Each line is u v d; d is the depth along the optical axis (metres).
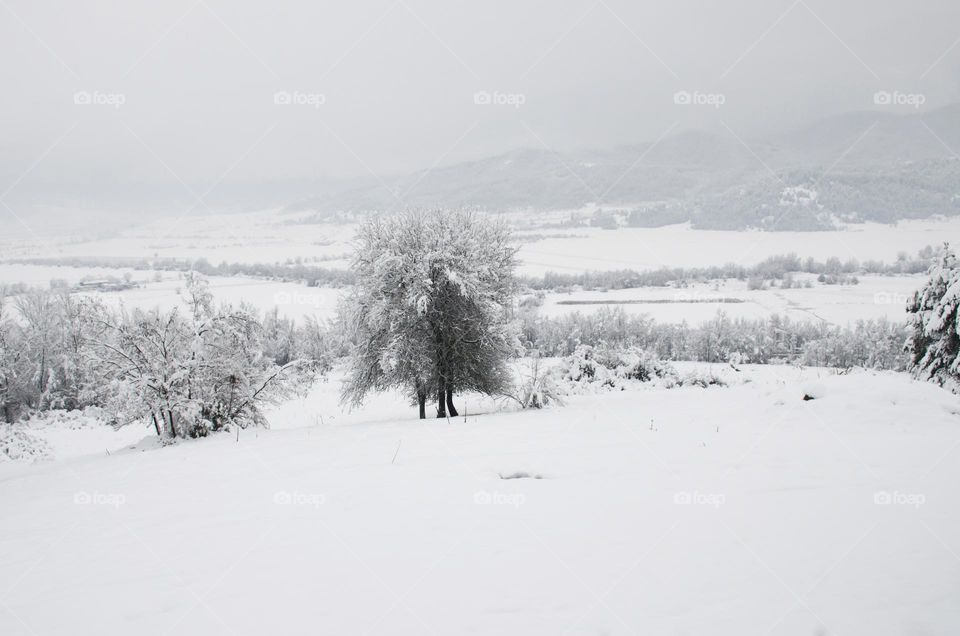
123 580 5.80
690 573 5.17
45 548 7.12
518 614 4.59
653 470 8.81
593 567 5.39
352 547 6.25
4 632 4.82
